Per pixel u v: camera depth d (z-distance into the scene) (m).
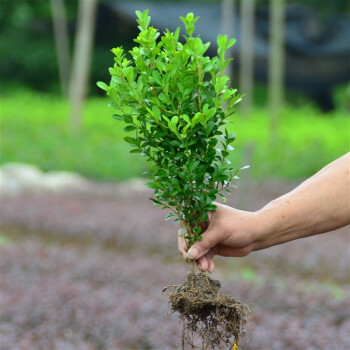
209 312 3.24
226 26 27.88
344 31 35.00
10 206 15.88
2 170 19.59
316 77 35.75
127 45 41.09
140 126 3.05
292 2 39.34
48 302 7.96
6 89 40.31
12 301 7.96
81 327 7.19
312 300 8.53
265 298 8.59
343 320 7.97
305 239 13.60
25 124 27.19
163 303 8.02
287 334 6.88
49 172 21.84
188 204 3.07
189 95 3.02
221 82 2.97
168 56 3.08
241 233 3.00
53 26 41.66
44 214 15.12
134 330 6.95
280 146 25.12
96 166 22.48
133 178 22.28
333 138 26.12
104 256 11.48
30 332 6.97
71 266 10.41
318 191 2.95
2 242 12.34
